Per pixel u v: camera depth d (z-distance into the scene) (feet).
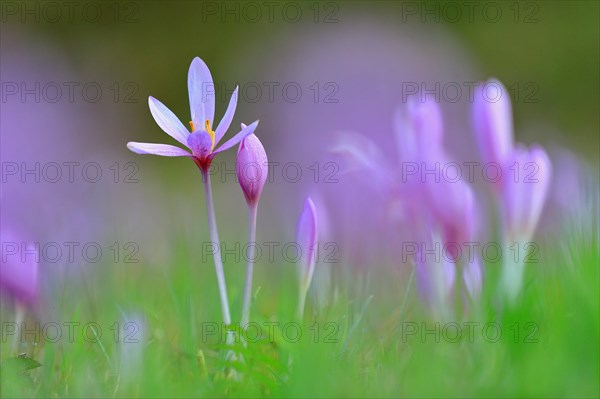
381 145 15.29
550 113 18.76
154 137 18.08
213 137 4.71
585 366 4.49
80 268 5.54
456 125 15.29
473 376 4.52
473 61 18.48
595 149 14.56
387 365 4.62
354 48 16.62
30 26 17.78
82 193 8.41
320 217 5.26
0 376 4.59
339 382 4.50
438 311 4.88
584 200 5.30
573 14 19.30
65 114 15.56
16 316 4.97
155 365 4.62
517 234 4.92
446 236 4.88
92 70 18.16
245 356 4.63
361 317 4.76
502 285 4.88
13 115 14.02
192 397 4.53
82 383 4.62
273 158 13.97
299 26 18.35
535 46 19.30
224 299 4.73
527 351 4.54
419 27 17.95
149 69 19.21
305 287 4.80
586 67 19.12
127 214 8.50
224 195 11.36
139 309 4.81
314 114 15.93
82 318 5.21
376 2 18.58
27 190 7.97
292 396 4.47
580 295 4.66
